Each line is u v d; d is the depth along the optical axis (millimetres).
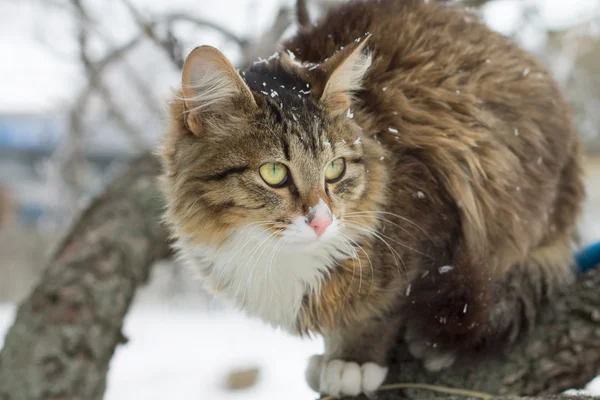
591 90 1685
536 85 594
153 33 827
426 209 543
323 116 506
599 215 1852
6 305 1963
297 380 1430
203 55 483
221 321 1867
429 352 539
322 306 531
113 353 757
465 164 562
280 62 546
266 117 498
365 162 521
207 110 501
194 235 511
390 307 533
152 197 868
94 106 1879
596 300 558
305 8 761
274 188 496
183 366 1496
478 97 570
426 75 567
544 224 588
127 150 2207
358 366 540
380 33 583
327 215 490
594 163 1897
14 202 2680
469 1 952
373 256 520
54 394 670
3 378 672
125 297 791
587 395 492
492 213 565
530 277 577
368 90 556
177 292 2020
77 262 791
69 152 1455
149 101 1354
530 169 576
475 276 523
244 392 1376
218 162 496
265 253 510
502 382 534
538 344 546
